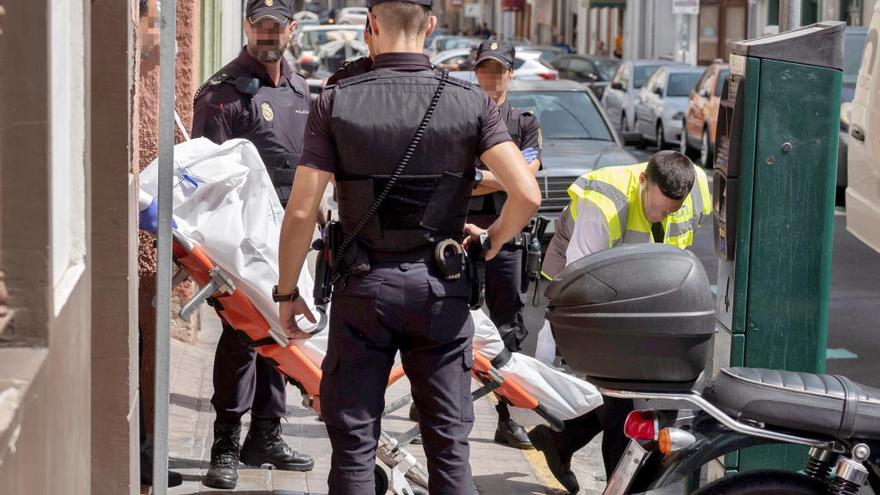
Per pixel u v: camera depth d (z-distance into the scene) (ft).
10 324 9.09
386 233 13.03
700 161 81.30
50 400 9.11
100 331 12.62
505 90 23.32
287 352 16.22
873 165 30.68
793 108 16.61
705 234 49.80
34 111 9.05
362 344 13.19
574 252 18.48
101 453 12.75
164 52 12.23
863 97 32.04
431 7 13.51
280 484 18.71
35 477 8.51
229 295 16.03
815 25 17.26
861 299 37.50
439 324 13.12
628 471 13.15
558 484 20.04
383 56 13.35
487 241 13.47
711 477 17.75
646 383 13.01
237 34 65.46
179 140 21.49
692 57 143.23
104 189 12.46
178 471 18.97
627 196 18.39
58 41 9.73
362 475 13.15
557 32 218.18
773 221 16.79
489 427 23.12
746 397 13.03
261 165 16.33
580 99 47.70
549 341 19.60
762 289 16.89
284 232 13.29
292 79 19.70
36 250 9.11
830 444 13.03
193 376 24.50
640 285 12.76
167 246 12.46
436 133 13.02
